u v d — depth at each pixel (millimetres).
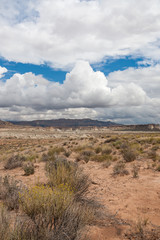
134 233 3443
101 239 3225
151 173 9086
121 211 4574
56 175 5781
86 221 3543
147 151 16812
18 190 5312
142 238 3246
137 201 5305
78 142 33938
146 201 5277
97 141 33312
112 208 4777
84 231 3291
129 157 12922
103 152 17469
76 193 4898
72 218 3125
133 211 4574
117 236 3340
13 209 4359
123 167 10547
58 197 3621
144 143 23953
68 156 17125
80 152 17938
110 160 13602
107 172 9836
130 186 6941
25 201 3748
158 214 4336
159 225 3756
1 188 5484
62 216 3184
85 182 5566
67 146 28141
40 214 3377
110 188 6746
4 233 2701
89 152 17266
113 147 22203
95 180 8047
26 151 27484
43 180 7848
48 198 3645
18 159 14305
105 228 3637
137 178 8148
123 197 5688
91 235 3332
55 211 3312
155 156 13664
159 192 6043
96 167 11469
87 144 25531
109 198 5605
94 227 3650
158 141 23797
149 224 3807
